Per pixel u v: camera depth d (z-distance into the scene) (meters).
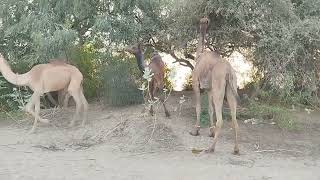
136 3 11.59
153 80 10.54
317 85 11.85
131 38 11.76
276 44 10.81
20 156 8.47
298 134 10.07
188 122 10.29
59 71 10.14
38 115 10.10
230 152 8.75
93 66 12.55
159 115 10.62
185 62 12.63
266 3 10.98
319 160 8.48
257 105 10.78
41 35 10.64
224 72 8.42
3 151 8.77
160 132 9.62
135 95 11.66
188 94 12.88
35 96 10.06
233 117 8.52
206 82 8.82
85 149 8.98
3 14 11.61
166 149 8.96
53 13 11.45
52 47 10.91
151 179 7.34
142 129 9.70
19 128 10.40
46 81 10.03
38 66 10.18
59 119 10.85
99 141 9.47
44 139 9.59
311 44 10.98
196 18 11.40
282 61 10.88
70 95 11.08
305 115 11.34
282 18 11.08
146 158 8.44
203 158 8.40
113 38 11.62
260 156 8.62
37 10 11.63
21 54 12.17
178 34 11.59
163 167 7.91
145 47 12.40
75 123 10.45
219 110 8.52
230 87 8.45
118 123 10.07
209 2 10.97
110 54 12.18
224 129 10.15
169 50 12.32
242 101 11.57
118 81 11.59
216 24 11.55
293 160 8.45
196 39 11.67
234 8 10.74
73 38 11.10
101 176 7.47
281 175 7.59
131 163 8.13
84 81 12.41
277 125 10.45
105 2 11.86
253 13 10.90
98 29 11.37
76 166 7.95
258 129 10.25
